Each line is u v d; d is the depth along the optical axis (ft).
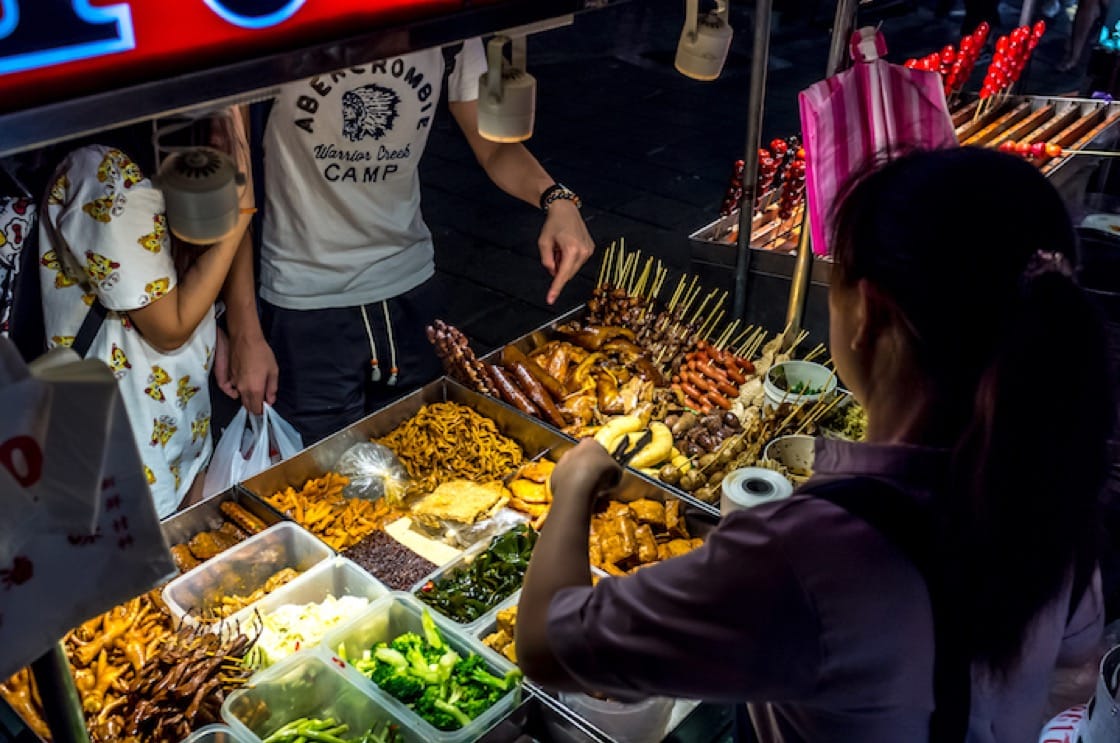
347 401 12.28
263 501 9.41
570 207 12.12
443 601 8.55
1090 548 4.24
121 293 8.38
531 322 18.08
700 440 10.86
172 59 3.80
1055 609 4.09
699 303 13.70
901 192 3.76
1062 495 3.65
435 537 9.70
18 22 3.39
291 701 7.67
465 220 21.47
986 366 3.63
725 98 28.89
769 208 14.70
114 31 3.61
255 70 4.02
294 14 4.06
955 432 3.83
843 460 4.05
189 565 8.99
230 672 7.65
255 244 11.71
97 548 3.78
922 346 3.75
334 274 11.51
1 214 8.26
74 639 7.84
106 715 7.25
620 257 13.14
